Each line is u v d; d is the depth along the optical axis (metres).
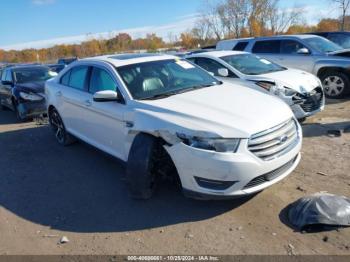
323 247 3.16
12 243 3.67
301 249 3.16
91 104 5.19
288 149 3.88
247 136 3.54
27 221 4.08
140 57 5.37
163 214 3.93
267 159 3.64
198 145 3.60
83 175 5.23
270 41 10.45
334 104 8.53
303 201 3.68
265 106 4.07
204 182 3.67
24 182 5.20
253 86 6.88
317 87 6.80
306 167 4.82
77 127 5.95
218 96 4.38
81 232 3.75
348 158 5.03
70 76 6.18
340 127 6.53
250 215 3.76
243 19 39.81
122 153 4.75
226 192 3.60
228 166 3.49
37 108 9.21
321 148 5.50
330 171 4.64
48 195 4.69
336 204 3.54
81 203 4.38
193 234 3.53
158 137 4.00
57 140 7.07
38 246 3.57
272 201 3.98
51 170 5.56
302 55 9.63
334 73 9.01
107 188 4.72
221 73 7.21
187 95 4.47
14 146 7.11
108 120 4.84
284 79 6.71
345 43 12.62
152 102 4.30
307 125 6.82
